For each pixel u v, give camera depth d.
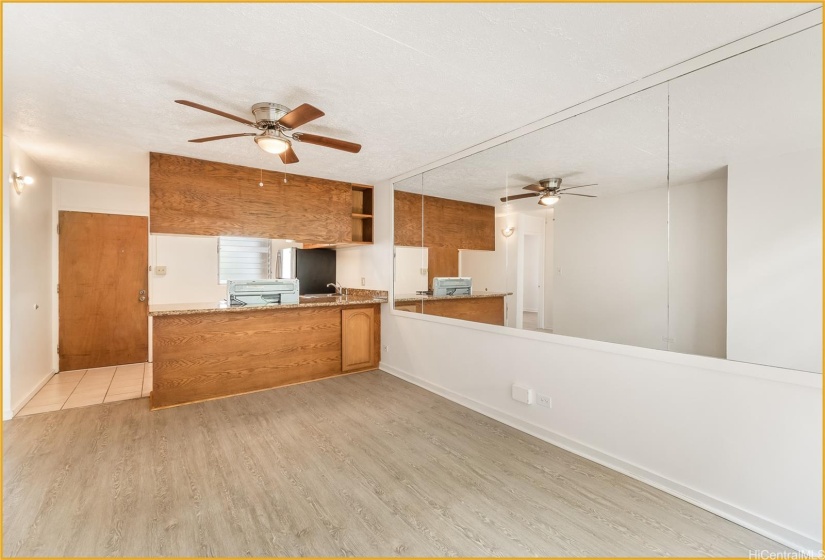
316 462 2.41
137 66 1.93
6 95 2.25
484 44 1.75
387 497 2.05
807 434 1.64
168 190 3.43
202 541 1.71
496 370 3.15
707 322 1.97
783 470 1.70
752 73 1.77
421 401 3.56
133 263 4.84
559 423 2.66
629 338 2.30
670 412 2.08
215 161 3.66
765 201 1.79
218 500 2.01
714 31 1.67
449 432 2.87
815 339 1.64
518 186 2.93
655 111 2.13
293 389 3.89
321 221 4.38
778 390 1.72
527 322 2.91
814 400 1.62
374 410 3.32
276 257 6.07
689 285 2.05
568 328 2.63
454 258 3.57
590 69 1.99
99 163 3.72
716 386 1.91
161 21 1.56
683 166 2.05
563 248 2.67
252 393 3.76
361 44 1.75
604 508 1.96
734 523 1.83
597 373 2.43
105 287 4.68
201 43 1.73
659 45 1.78
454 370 3.59
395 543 1.71
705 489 1.94
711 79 1.90
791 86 1.67
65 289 4.46
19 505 1.94
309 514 1.90
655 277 2.19
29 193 3.54
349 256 5.40
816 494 1.62
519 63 1.92
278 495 2.06
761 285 1.80
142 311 4.90
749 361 1.82
